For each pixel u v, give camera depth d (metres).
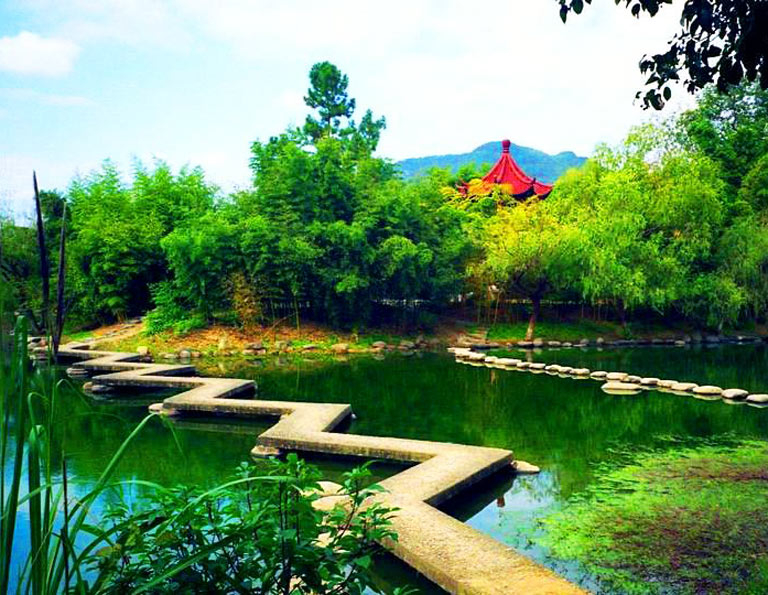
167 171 22.48
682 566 4.46
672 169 21.16
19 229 7.99
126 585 2.14
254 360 16.30
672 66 4.34
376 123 32.00
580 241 19.39
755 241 20.66
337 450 7.43
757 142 25.11
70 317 19.98
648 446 7.98
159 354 16.77
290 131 21.22
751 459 7.29
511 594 3.66
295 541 2.29
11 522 1.63
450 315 23.09
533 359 16.47
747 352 17.89
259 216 18.73
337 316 19.52
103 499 5.63
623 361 15.98
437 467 6.43
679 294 20.50
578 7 4.01
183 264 18.11
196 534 2.31
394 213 20.17
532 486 6.44
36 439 1.73
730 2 3.70
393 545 4.48
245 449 7.98
